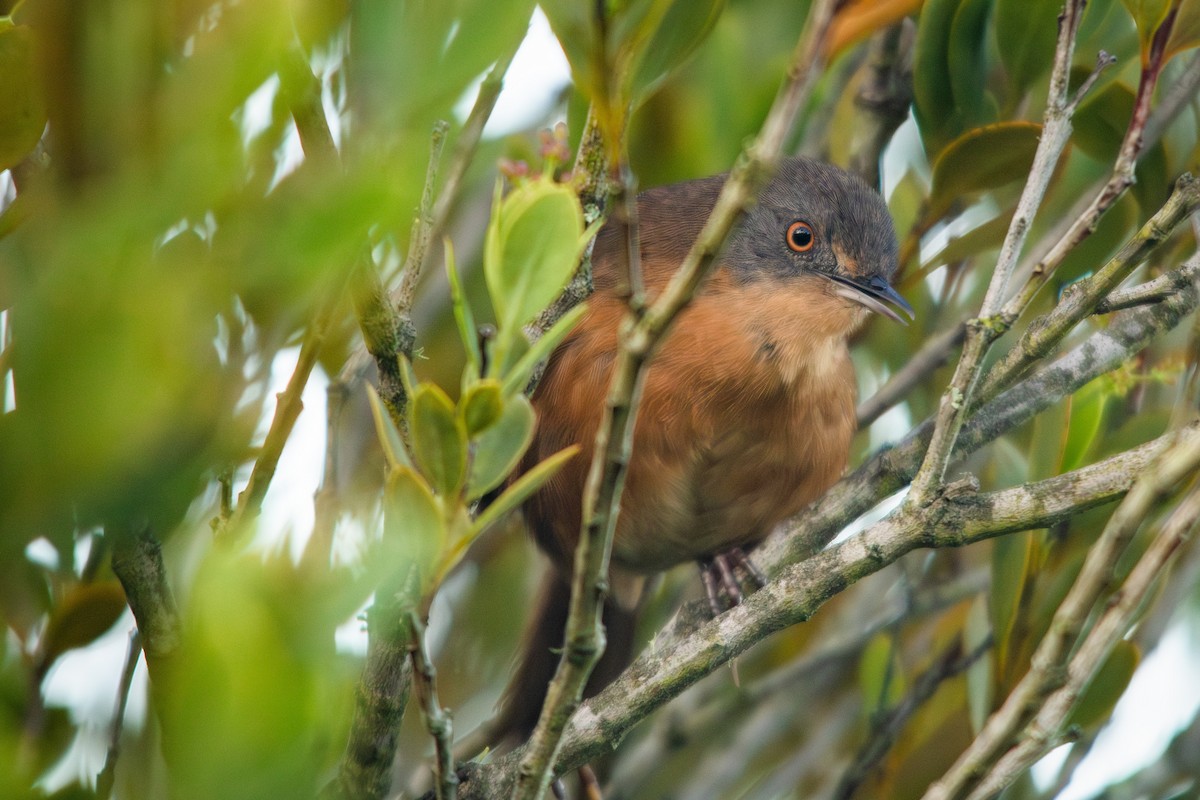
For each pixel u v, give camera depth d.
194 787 2.52
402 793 7.78
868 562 5.85
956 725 8.34
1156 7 5.59
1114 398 8.38
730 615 5.99
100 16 2.62
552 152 4.01
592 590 4.20
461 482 3.89
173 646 3.02
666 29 3.89
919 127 8.79
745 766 8.83
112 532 2.97
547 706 4.43
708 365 8.62
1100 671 7.40
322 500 4.63
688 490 8.80
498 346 3.87
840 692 9.43
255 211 2.48
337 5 3.06
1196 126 8.51
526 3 2.85
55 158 2.59
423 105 2.71
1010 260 5.71
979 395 6.20
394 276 4.84
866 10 7.52
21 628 3.98
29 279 2.54
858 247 9.17
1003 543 7.54
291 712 2.56
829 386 8.98
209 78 2.50
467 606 10.02
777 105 3.59
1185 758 8.27
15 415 2.31
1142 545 7.74
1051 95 5.74
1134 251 5.93
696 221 9.08
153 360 2.35
